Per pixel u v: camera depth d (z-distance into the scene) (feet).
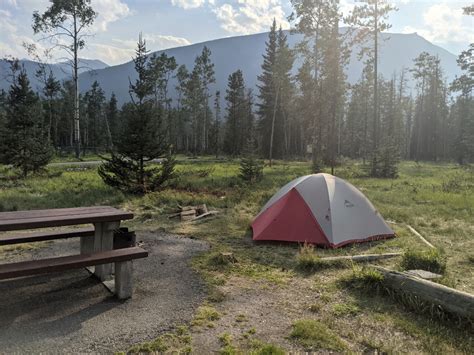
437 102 156.46
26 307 12.04
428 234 23.67
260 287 14.34
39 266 11.20
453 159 147.13
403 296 12.77
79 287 13.88
